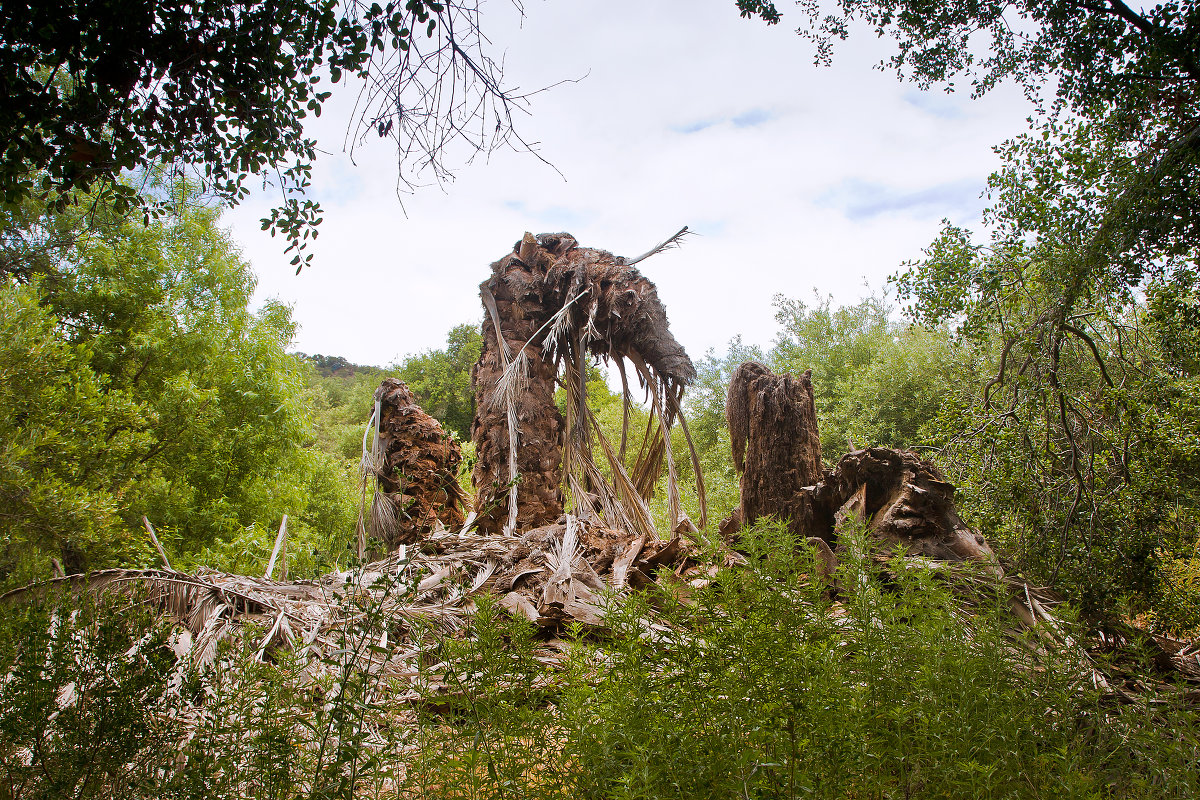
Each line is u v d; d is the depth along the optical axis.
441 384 35.72
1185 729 2.58
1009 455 6.34
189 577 4.98
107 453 11.05
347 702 2.27
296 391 17.20
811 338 24.00
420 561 5.88
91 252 14.02
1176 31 5.21
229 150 3.04
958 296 6.41
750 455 7.06
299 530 15.41
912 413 16.59
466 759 2.15
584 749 2.13
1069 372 6.94
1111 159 5.65
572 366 9.20
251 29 2.83
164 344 14.56
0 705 2.11
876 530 5.52
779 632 2.37
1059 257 5.77
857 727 2.12
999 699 2.51
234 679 2.48
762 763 1.99
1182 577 5.89
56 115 2.69
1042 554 5.87
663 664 2.44
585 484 8.83
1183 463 5.84
